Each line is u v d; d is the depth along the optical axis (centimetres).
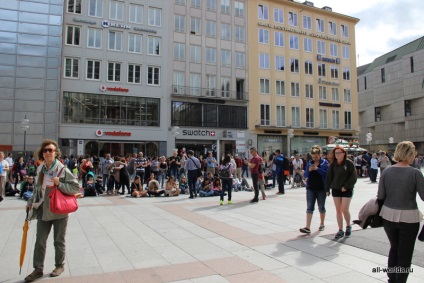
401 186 380
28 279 434
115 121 3144
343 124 4388
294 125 4041
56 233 465
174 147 3347
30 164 1927
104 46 3152
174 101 3397
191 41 3541
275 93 3950
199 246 604
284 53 4053
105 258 534
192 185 1351
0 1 2878
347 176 648
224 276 450
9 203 1163
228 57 3728
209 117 3556
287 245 606
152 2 3381
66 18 3050
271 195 1419
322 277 445
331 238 651
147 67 3316
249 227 766
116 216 914
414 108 6525
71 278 444
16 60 2864
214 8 3694
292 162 1955
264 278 442
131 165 1672
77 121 3016
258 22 3925
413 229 373
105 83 3130
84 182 1505
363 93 7881
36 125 2866
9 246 606
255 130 3784
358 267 482
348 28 4578
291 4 4138
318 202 707
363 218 428
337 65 4431
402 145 389
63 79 2994
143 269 480
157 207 1082
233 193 1521
